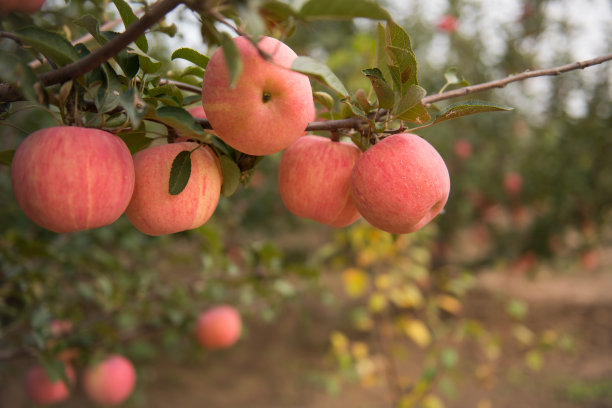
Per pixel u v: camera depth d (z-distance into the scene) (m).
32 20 0.57
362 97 0.47
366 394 1.94
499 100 2.34
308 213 0.51
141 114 0.38
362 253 1.39
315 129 0.47
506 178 2.36
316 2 0.34
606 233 2.74
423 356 2.19
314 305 2.78
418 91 0.42
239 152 0.49
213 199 0.46
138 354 1.53
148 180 0.44
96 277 0.99
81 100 0.44
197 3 0.35
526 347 2.31
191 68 0.51
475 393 1.91
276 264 1.08
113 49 0.38
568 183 2.30
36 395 0.93
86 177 0.40
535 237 2.45
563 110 2.33
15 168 0.40
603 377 2.01
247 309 1.31
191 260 1.31
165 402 1.87
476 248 3.51
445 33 2.24
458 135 2.33
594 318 2.63
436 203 0.49
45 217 0.40
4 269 0.75
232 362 2.23
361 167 0.46
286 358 2.26
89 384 0.99
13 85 0.42
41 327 0.78
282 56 0.42
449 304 1.52
